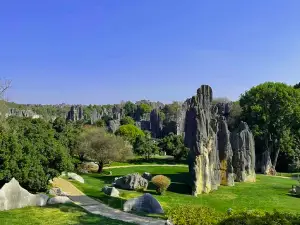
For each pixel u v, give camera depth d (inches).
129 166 3129.9
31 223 1016.9
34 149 1503.4
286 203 1723.7
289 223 677.9
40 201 1243.8
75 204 1306.6
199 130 1969.7
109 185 2075.5
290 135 3604.8
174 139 3722.9
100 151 2719.0
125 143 3206.2
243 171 2455.7
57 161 1582.2
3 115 2405.3
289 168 3432.6
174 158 3641.7
